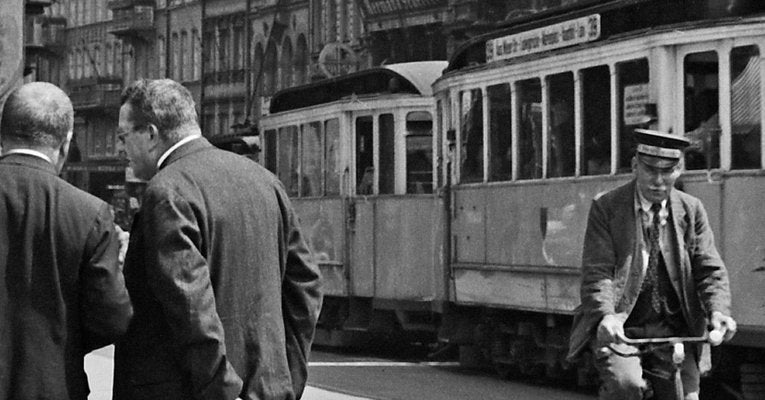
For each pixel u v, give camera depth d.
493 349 19.00
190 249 6.12
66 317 6.16
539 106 17.48
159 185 6.25
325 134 23.59
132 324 6.27
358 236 22.69
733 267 14.06
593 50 16.23
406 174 21.97
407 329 21.72
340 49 47.38
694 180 14.50
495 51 18.80
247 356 6.34
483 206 18.80
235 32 69.00
